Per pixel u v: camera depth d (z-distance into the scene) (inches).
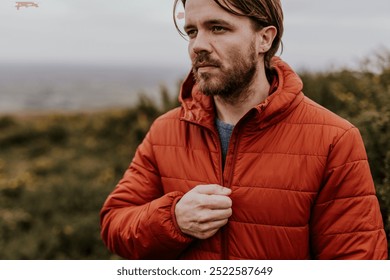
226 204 60.4
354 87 136.5
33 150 378.0
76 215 214.5
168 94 239.9
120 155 299.0
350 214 60.7
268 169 62.0
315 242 63.8
